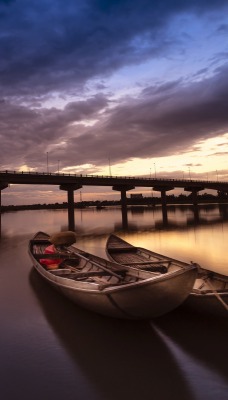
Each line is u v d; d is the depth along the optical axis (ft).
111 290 26.40
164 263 41.09
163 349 24.71
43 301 36.86
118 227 151.43
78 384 20.51
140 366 22.39
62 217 293.23
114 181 246.68
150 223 171.53
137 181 264.52
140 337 26.84
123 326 29.14
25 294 39.81
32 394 19.62
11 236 117.60
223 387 20.01
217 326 28.58
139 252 51.83
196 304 29.07
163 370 21.86
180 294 26.08
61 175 208.64
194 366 22.34
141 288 25.21
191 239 96.27
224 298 26.94
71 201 225.15
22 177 187.01
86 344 25.85
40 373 21.80
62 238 48.11
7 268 55.98
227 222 164.25
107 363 22.85
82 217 278.87
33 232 133.28
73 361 23.24
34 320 31.01
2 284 44.75
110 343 25.89
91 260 43.24
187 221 177.68
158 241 93.30
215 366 22.27
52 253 47.34
